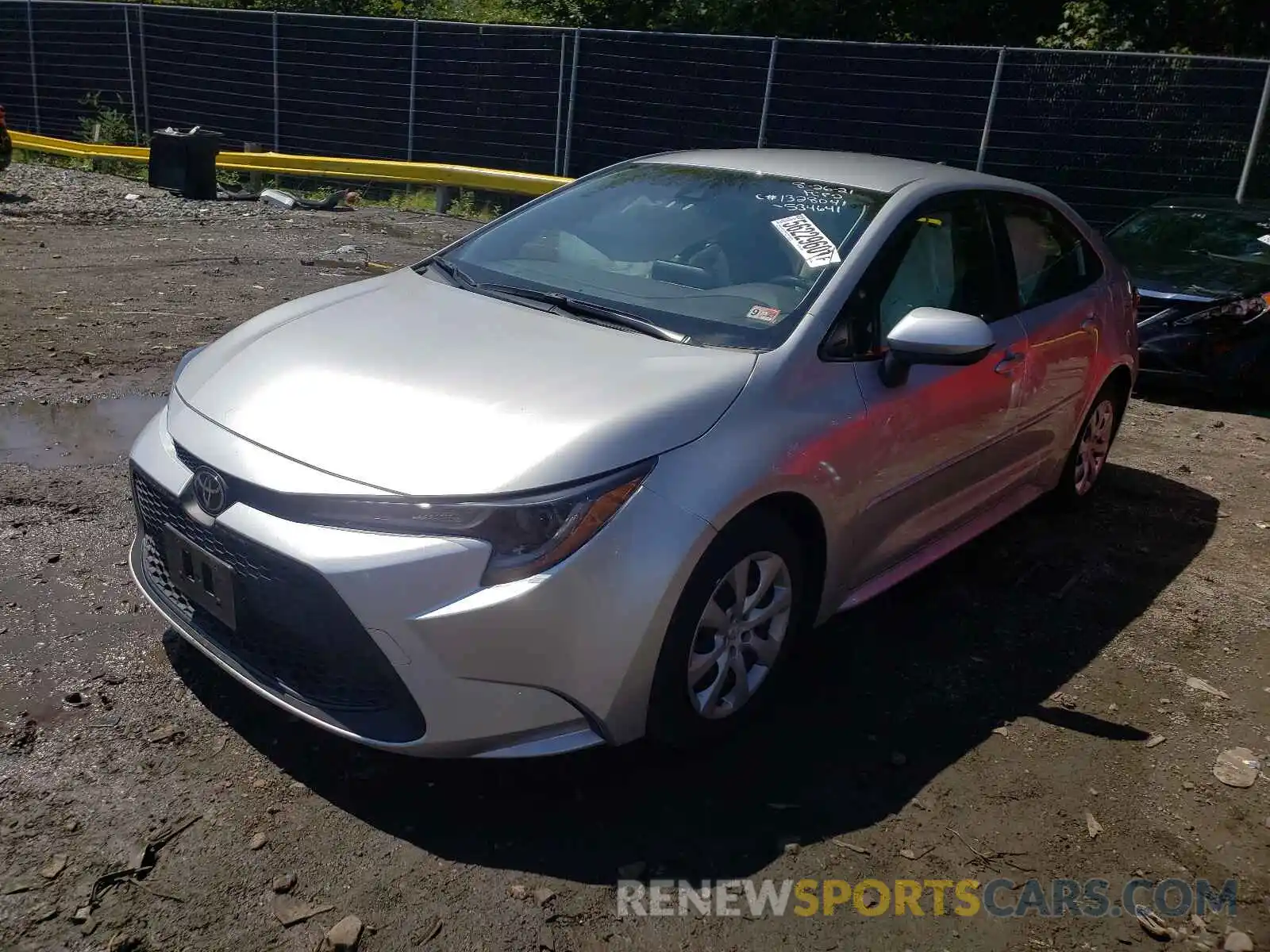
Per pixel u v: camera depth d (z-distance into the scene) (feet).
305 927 8.16
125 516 14.71
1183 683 12.66
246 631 9.52
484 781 9.91
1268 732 11.72
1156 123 43.16
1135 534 17.15
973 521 14.66
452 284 12.84
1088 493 18.03
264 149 59.67
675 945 8.28
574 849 9.16
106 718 10.33
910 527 12.78
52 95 69.92
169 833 8.96
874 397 11.41
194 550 9.75
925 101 46.55
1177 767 10.98
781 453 10.14
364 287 12.99
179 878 8.51
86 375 20.83
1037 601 14.51
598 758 10.39
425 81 56.90
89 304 26.43
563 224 13.79
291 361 10.60
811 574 11.31
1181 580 15.51
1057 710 11.89
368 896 8.49
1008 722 11.57
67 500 15.06
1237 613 14.55
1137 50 55.47
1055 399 15.26
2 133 44.83
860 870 9.21
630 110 52.13
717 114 50.34
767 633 10.81
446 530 8.71
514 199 52.13
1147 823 10.08
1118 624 14.05
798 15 60.64
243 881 8.54
